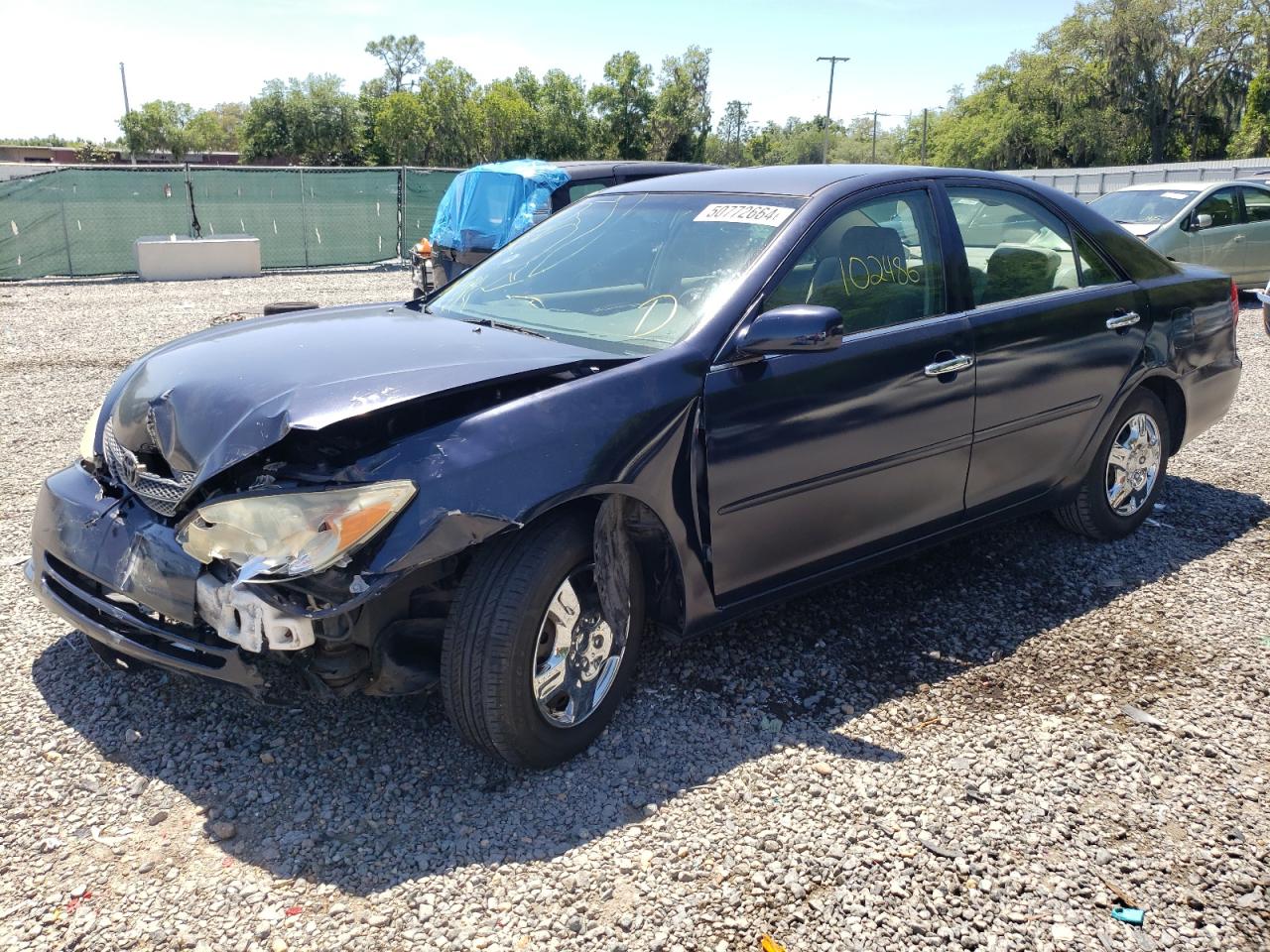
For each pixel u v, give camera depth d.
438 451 2.60
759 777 2.96
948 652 3.75
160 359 3.30
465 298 3.97
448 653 2.73
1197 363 4.82
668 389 2.99
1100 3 62.84
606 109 80.31
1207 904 2.49
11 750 3.03
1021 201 4.25
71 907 2.40
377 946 2.31
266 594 2.53
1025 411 4.02
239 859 2.58
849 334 3.47
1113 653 3.75
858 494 3.51
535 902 2.45
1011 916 2.44
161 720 3.20
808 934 2.37
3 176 33.47
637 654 3.14
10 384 8.19
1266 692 3.48
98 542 2.90
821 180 3.73
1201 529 5.00
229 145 104.38
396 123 75.69
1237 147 59.84
